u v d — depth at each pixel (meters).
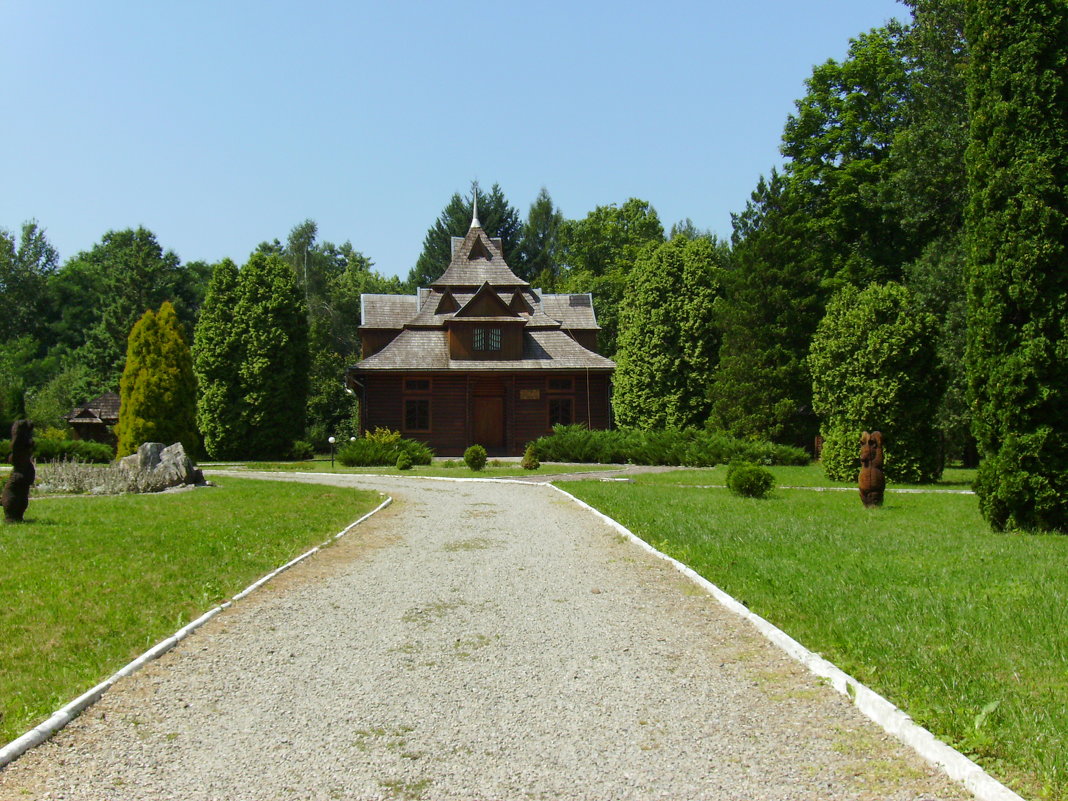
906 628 7.58
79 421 50.97
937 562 11.12
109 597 9.16
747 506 18.41
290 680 6.72
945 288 33.09
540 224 82.19
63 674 6.71
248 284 44.81
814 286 40.12
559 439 38.28
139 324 30.38
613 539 14.14
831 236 44.69
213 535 13.68
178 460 23.55
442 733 5.56
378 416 44.50
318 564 12.04
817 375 26.81
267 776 4.92
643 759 5.09
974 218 15.40
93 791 4.73
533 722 5.74
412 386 44.88
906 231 39.84
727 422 38.75
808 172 45.34
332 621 8.66
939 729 5.23
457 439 44.91
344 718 5.86
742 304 38.91
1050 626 7.61
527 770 4.96
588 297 51.81
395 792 4.70
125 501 18.52
